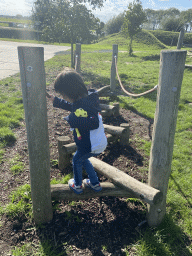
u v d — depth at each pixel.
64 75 1.93
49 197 2.37
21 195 2.84
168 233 2.37
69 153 3.33
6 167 3.46
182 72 1.94
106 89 6.84
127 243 2.28
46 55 17.73
